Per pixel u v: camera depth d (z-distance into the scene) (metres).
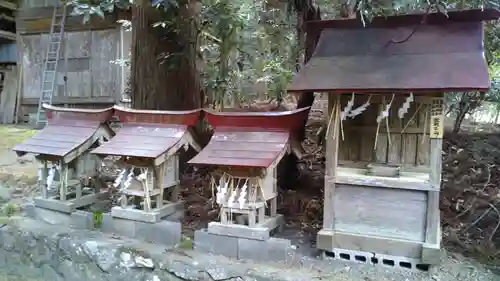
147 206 3.16
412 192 2.57
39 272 3.37
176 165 3.45
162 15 4.39
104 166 4.66
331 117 2.71
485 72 2.26
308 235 3.22
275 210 3.18
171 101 4.63
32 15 9.80
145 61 4.54
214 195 3.66
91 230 3.39
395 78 2.41
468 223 3.31
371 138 2.93
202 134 3.91
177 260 2.80
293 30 5.15
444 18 2.60
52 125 3.76
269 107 5.36
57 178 3.81
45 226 3.50
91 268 3.09
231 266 2.70
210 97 4.99
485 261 2.74
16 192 4.37
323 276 2.53
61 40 9.15
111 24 9.07
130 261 2.94
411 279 2.48
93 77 9.38
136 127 3.34
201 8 4.43
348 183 2.70
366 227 2.70
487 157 4.47
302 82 2.61
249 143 2.87
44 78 9.23
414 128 2.78
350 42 2.79
